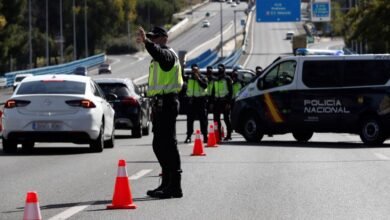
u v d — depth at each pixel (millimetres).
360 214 25812
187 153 47469
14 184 33188
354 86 54031
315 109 55094
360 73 54000
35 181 34094
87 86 47594
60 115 45844
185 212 25984
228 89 60875
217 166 39875
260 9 149250
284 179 34625
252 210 26453
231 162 41938
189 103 56312
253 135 57844
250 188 31703
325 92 54812
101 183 33375
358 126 54094
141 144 55344
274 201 28391
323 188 31750
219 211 26219
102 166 39969
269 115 56969
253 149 50688
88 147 52500
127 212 25938
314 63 55281
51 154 46875
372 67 53719
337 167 39406
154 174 36500
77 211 26141
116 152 48344
